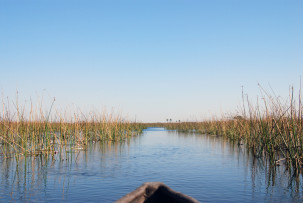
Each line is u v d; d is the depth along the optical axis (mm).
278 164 12305
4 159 13711
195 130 45875
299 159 11109
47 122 15000
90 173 10633
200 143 22797
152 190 5316
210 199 7414
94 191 8141
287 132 12445
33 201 7184
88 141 22031
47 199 7367
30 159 13820
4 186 8680
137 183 9117
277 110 13430
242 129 22141
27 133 13875
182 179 9711
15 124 15172
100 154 15844
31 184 8945
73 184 8969
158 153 16438
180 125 51156
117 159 14078
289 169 11117
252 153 16422
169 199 5176
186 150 17984
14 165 12219
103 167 11883
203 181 9414
